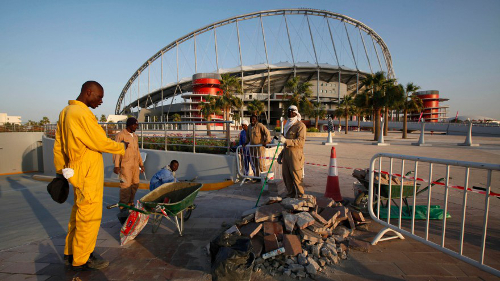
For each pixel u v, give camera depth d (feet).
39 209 22.26
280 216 11.59
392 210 15.07
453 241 11.32
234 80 154.81
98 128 9.53
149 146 36.83
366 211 15.14
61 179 9.60
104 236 12.69
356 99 100.22
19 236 13.50
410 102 112.88
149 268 9.55
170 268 9.53
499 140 99.71
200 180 26.48
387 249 10.78
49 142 62.28
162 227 13.65
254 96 313.12
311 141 92.94
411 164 36.29
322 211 12.59
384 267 9.36
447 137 126.82
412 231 10.12
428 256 10.14
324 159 41.37
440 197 18.92
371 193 12.26
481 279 8.54
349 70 328.49
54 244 12.01
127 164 16.11
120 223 14.74
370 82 94.84
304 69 313.12
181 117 307.78
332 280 8.62
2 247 11.92
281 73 311.06
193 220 14.65
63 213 19.84
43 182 52.03
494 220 13.97
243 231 10.69
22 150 82.58
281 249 9.61
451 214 14.93
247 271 7.87
